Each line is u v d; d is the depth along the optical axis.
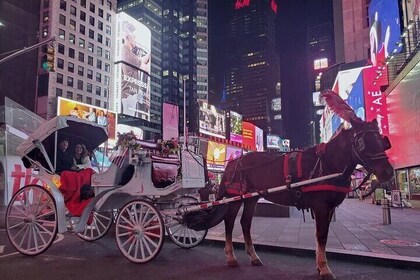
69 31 69.00
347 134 5.54
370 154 5.17
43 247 7.19
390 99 28.88
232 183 6.79
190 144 8.08
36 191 7.43
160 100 114.94
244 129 80.56
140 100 81.44
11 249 7.90
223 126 72.81
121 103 76.19
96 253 7.56
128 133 7.29
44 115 61.62
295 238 8.68
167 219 7.14
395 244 7.91
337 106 5.71
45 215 7.25
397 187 27.28
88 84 72.06
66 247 8.16
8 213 7.67
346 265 6.55
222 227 10.73
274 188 5.95
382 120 30.89
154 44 114.75
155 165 7.28
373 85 32.00
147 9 112.94
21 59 61.50
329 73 68.94
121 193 7.45
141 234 6.70
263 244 7.80
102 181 7.46
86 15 73.06
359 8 57.03
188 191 7.68
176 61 120.88
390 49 33.78
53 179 7.95
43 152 8.11
